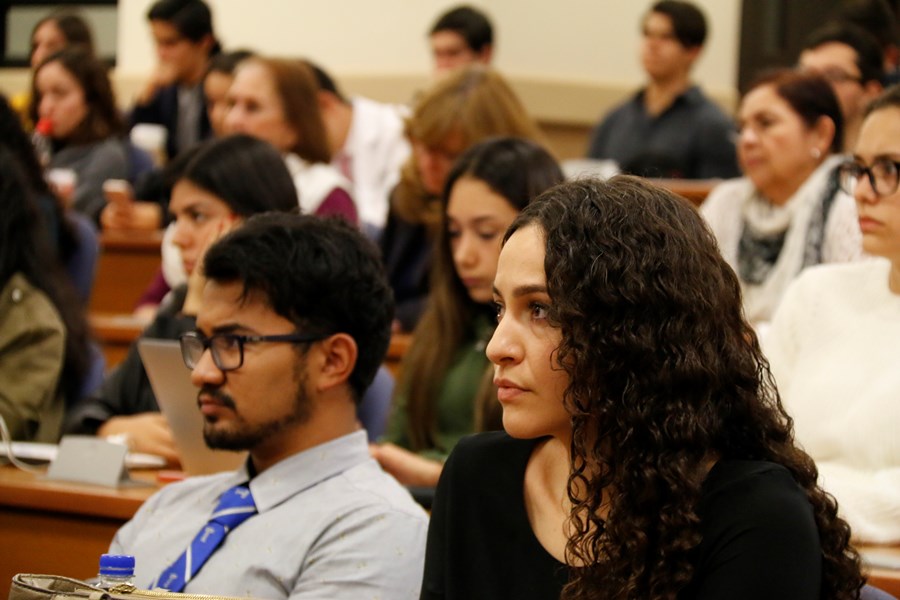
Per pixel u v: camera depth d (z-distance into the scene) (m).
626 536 1.71
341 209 5.34
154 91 8.39
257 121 5.39
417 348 3.78
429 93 4.72
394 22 8.99
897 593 2.42
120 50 10.10
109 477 3.30
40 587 2.00
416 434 3.74
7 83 10.68
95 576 3.21
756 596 1.67
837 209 4.27
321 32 9.18
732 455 1.79
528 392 1.79
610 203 1.78
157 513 2.80
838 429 3.05
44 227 4.15
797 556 1.68
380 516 2.56
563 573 1.84
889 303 3.16
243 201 3.88
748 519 1.69
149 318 5.68
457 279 3.75
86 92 7.39
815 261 4.30
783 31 9.44
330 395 2.71
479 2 9.23
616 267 1.74
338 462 2.67
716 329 1.76
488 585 1.90
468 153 3.69
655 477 1.71
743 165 4.57
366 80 8.98
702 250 1.78
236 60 6.70
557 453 1.92
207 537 2.61
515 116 4.68
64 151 7.41
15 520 3.28
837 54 5.44
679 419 1.71
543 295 1.78
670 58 7.40
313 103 5.49
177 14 8.22
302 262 2.68
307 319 2.68
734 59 9.61
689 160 7.37
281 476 2.65
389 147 6.77
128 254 6.65
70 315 4.11
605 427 1.74
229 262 2.67
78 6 10.63
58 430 4.02
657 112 7.48
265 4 9.32
